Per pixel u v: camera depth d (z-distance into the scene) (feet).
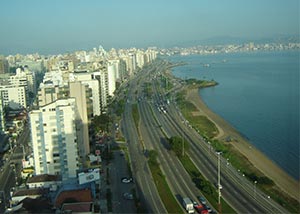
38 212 509.76
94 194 579.48
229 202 556.51
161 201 566.36
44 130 638.53
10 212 515.50
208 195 583.17
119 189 614.75
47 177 631.97
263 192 596.70
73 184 613.11
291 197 583.58
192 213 524.93
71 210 485.97
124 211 534.37
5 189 647.15
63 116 633.20
